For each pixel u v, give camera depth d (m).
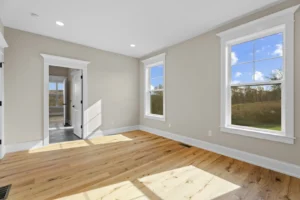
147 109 4.84
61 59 3.56
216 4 2.21
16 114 3.04
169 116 3.99
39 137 3.30
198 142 3.29
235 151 2.68
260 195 1.68
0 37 2.40
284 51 2.14
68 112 6.14
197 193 1.73
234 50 2.75
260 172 2.19
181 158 2.71
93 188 1.82
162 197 1.66
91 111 4.09
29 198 1.63
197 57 3.29
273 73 2.31
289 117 2.09
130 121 4.91
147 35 3.29
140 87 5.08
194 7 2.28
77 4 2.20
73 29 3.02
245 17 2.53
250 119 2.59
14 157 2.74
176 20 2.67
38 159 2.66
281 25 2.15
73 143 3.58
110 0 2.12
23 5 2.22
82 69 3.95
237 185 1.88
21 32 3.08
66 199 1.62
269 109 2.38
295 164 2.05
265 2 2.16
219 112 2.91
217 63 2.92
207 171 2.23
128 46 3.98
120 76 4.66
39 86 3.29
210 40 3.04
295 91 2.05
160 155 2.85
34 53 3.23
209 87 3.06
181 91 3.65
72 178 2.04
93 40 3.59
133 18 2.60
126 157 2.76
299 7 1.99
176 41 3.62
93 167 2.37
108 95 4.42
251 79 2.54
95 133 4.16
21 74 3.09
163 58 4.12
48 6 2.25
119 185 1.88
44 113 3.36
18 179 2.01
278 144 2.20
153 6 2.25
